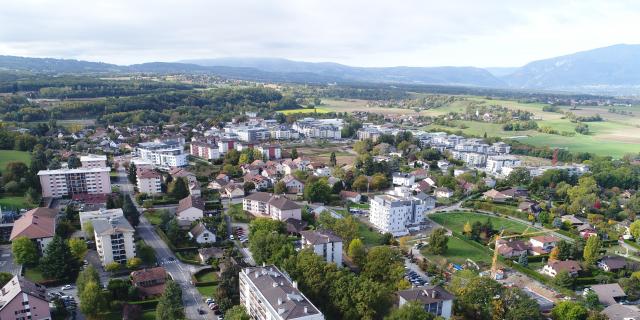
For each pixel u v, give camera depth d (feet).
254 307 551.18
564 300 627.46
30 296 520.42
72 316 567.18
